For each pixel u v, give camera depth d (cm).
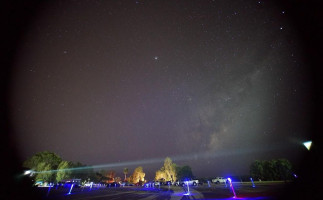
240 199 1341
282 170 4041
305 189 717
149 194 2508
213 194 1925
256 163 4572
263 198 1216
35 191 1769
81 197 2152
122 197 2127
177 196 2022
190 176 7819
